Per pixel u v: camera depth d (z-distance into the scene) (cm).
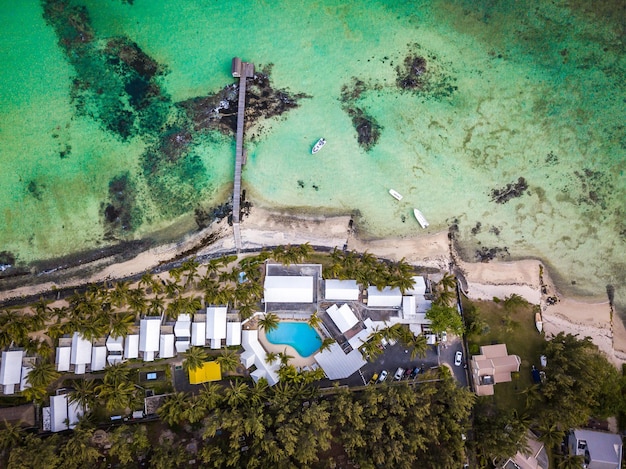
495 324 5659
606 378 5203
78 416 5259
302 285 5491
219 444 5166
